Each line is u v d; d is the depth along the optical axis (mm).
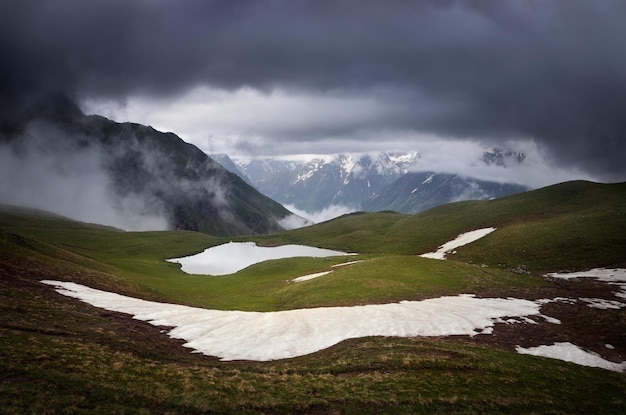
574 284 78438
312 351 42344
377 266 86188
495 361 38188
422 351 40250
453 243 154375
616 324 52375
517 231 132125
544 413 29391
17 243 71438
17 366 26734
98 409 23875
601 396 32688
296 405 28109
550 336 48125
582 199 168750
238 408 26906
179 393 27719
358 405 28797
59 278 59250
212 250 197500
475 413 28547
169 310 56375
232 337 46219
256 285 97000
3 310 38344
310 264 124375
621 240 105812
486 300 64125
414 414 27953
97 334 38000
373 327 49250
